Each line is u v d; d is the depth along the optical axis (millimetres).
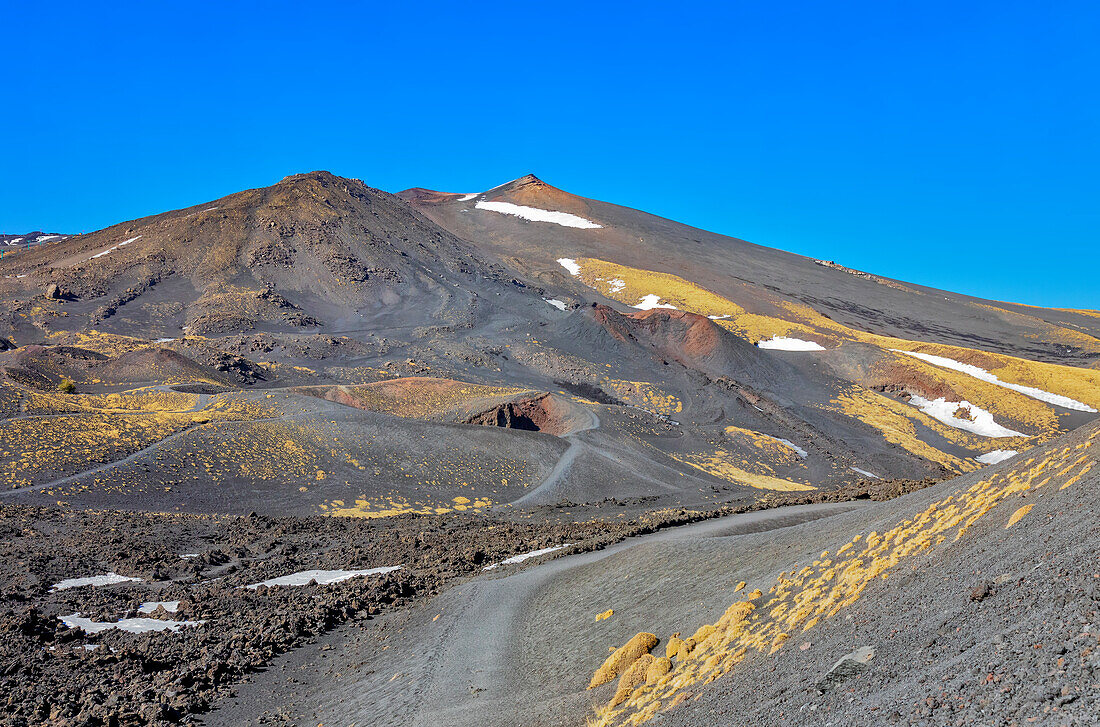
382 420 80562
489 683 22516
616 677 19688
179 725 21859
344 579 40938
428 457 75062
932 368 156875
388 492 67062
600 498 71750
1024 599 10992
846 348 169125
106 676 25125
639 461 83875
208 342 136875
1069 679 7895
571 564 37594
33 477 57688
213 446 68375
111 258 191125
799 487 90312
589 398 130125
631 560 33188
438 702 21469
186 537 49656
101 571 40406
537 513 63344
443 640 27609
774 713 12008
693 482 80938
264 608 34781
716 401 129875
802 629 16188
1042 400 149750
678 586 27281
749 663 15805
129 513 53625
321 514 61188
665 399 130625
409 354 147750
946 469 110938
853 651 12773
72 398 82688
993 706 8328
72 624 31000
